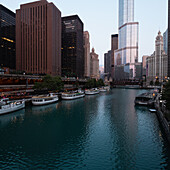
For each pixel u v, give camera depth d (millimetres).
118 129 41094
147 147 30625
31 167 23719
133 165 24469
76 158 26453
